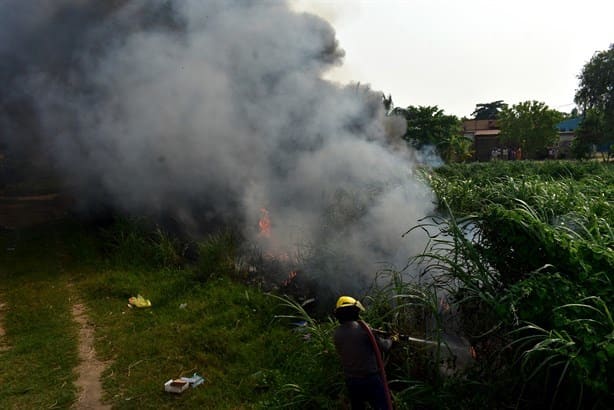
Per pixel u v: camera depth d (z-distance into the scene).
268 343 5.16
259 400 4.11
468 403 3.64
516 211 4.35
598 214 5.34
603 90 38.06
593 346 3.20
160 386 4.42
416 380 3.91
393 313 4.45
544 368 3.49
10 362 4.89
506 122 35.44
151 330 5.58
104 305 6.36
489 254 4.38
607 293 3.66
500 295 3.97
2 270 7.90
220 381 4.49
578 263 3.85
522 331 3.71
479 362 3.93
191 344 5.19
